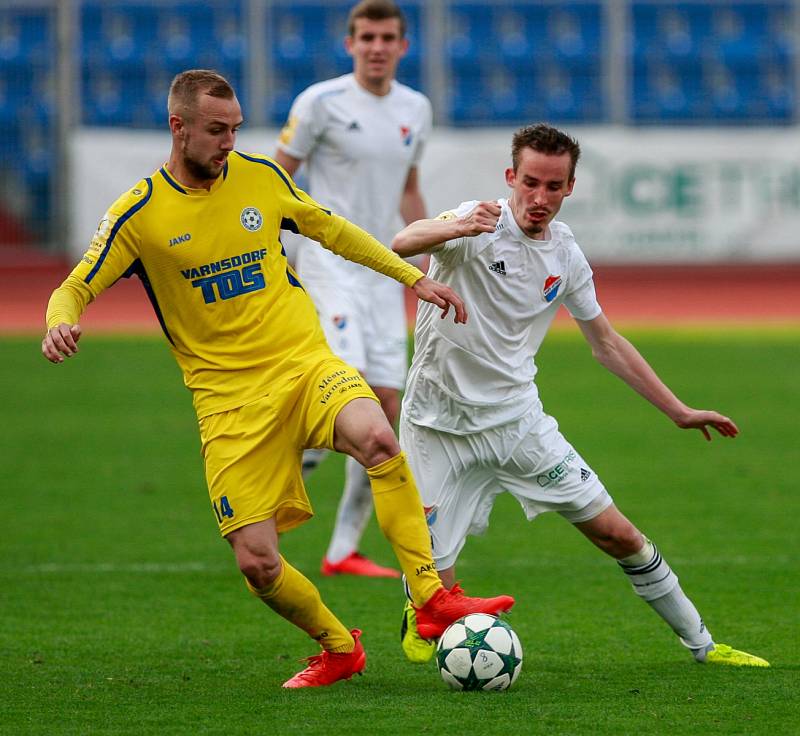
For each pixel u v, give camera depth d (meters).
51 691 18.20
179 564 27.78
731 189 89.50
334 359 18.23
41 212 92.69
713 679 18.67
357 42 28.02
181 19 99.19
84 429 45.59
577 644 21.27
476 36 100.19
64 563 27.83
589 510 19.28
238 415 17.92
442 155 87.38
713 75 100.00
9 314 79.75
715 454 41.03
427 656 19.66
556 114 98.38
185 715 16.77
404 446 20.09
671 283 91.88
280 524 18.41
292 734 15.75
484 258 18.80
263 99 94.69
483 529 20.14
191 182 17.91
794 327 73.50
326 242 18.62
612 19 96.50
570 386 55.62
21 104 95.56
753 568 26.91
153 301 18.36
